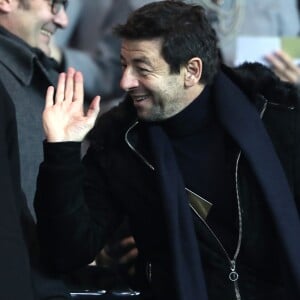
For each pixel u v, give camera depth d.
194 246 10.20
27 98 11.24
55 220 10.03
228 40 16.81
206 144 10.45
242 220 10.32
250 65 10.94
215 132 10.46
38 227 10.18
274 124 10.52
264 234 10.38
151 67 10.00
